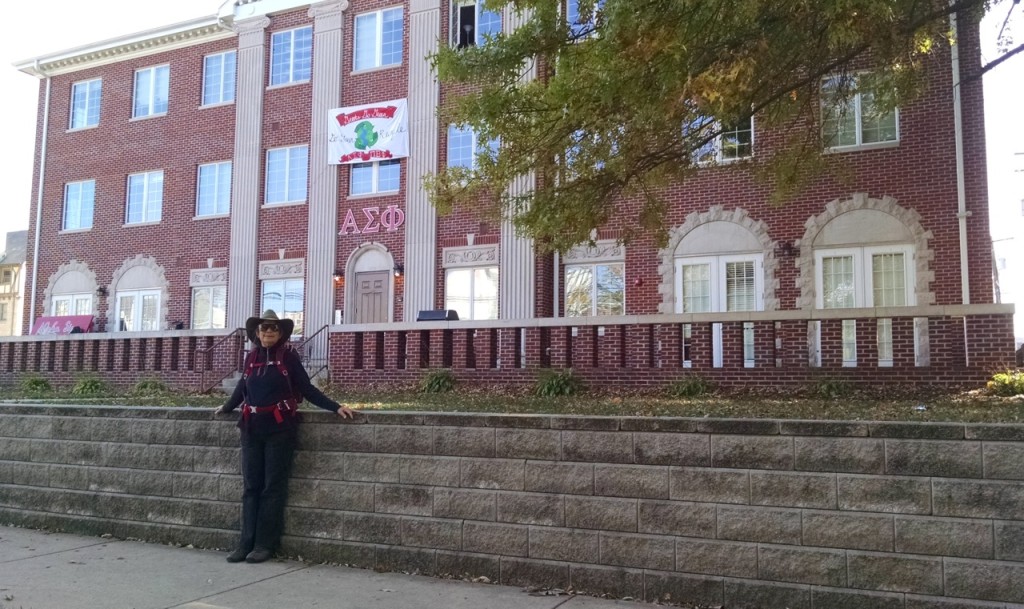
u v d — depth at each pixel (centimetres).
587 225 1046
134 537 714
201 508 687
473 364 1498
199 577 589
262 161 2206
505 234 1870
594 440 546
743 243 1670
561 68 984
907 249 1547
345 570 608
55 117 2570
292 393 649
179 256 2291
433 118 1986
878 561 468
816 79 1146
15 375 1917
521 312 1833
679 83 840
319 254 2078
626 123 970
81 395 1523
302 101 2169
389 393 1388
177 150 2341
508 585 560
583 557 540
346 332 1593
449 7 2009
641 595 521
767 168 1259
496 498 572
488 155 1073
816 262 1612
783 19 859
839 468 483
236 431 680
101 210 2448
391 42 2086
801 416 680
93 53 2473
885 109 1127
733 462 508
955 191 1513
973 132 1513
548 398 1174
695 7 796
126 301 2377
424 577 584
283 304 2138
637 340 1341
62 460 761
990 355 1170
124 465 728
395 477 609
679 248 1723
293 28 2216
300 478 646
